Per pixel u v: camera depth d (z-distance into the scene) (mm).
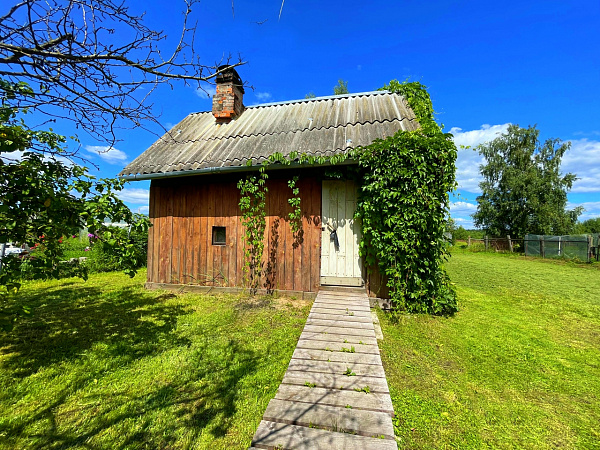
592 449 1901
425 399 2387
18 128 2449
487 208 23984
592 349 3453
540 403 2402
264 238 5309
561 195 21750
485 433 2020
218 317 4141
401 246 4273
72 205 2789
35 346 3168
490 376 2789
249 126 6438
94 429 1941
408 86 6426
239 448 1797
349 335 3041
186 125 7254
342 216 5020
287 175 5227
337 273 4996
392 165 4289
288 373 2289
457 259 15016
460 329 3938
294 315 4230
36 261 2871
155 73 2008
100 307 4605
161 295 5336
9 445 1794
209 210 5629
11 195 2371
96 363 2818
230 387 2445
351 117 5887
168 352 3061
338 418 1757
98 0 1717
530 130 23062
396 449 1519
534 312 4914
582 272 10039
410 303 4461
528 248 16766
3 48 1595
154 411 2129
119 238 3131
